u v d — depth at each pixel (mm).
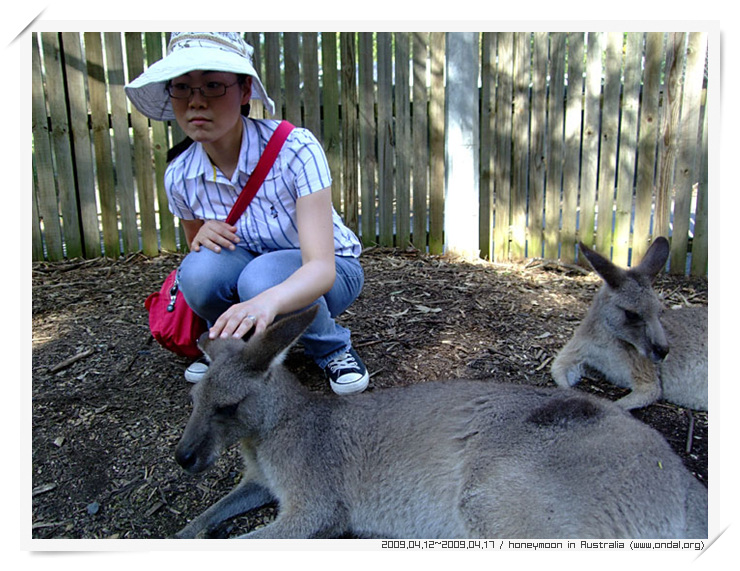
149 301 3893
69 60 5750
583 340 4172
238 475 3223
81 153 6000
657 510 2584
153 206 6191
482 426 2893
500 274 5828
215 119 3090
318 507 2896
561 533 2584
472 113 5887
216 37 3078
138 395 3744
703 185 5824
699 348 3896
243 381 2855
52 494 2992
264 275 3414
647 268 4062
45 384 3846
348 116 6039
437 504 2902
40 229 6129
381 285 5461
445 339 4484
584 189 6020
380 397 3197
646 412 3861
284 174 3383
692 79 5598
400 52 5844
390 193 6254
